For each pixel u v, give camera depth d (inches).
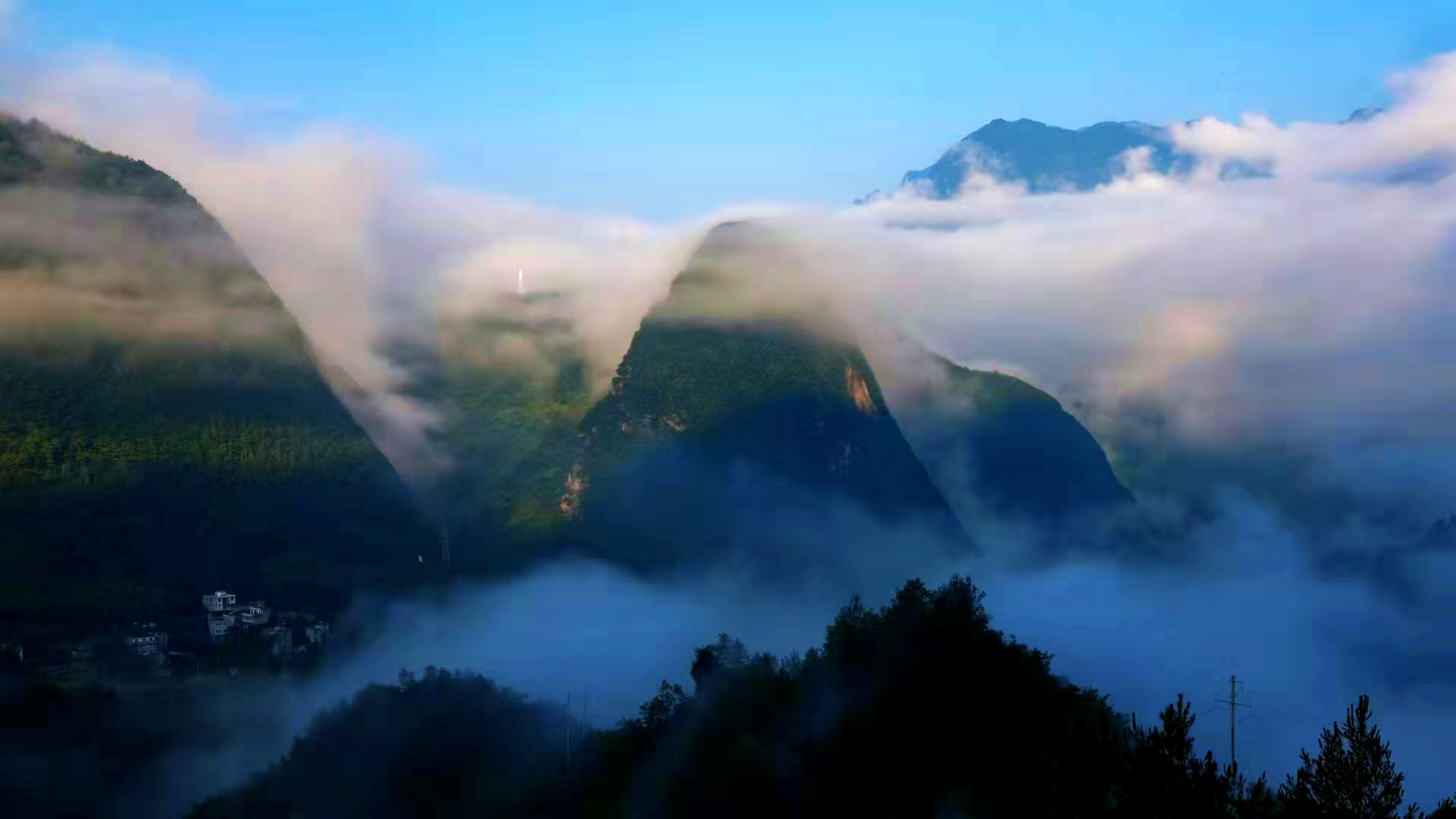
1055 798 2431.1
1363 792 2087.8
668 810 3779.5
